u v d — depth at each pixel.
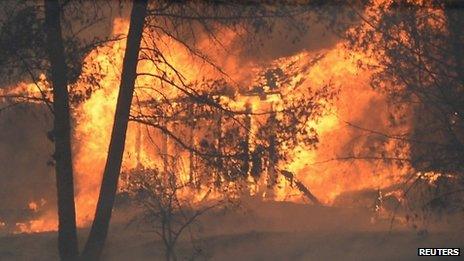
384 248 53.00
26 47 48.34
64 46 49.31
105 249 54.72
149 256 53.69
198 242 55.59
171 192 53.59
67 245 50.06
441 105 49.75
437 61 49.59
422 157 51.06
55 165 50.62
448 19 49.19
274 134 51.88
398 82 50.88
